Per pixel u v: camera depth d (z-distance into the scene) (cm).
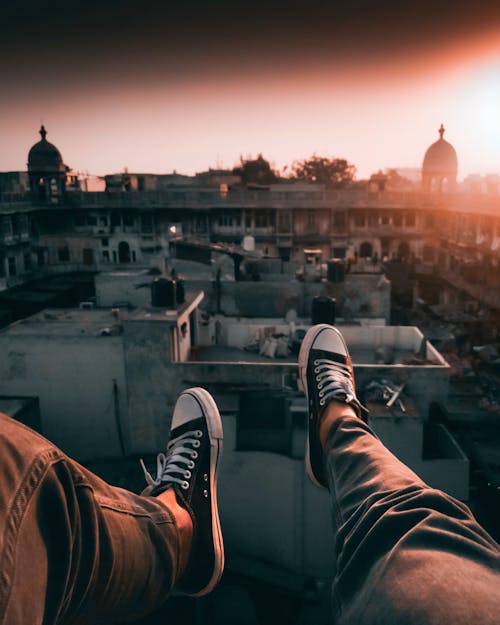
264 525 1573
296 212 5106
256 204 5050
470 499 1584
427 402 1653
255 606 1499
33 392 1939
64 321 2253
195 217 5169
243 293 2706
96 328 2105
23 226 4700
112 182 5494
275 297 2686
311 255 3322
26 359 1923
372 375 1653
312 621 1467
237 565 1528
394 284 4309
